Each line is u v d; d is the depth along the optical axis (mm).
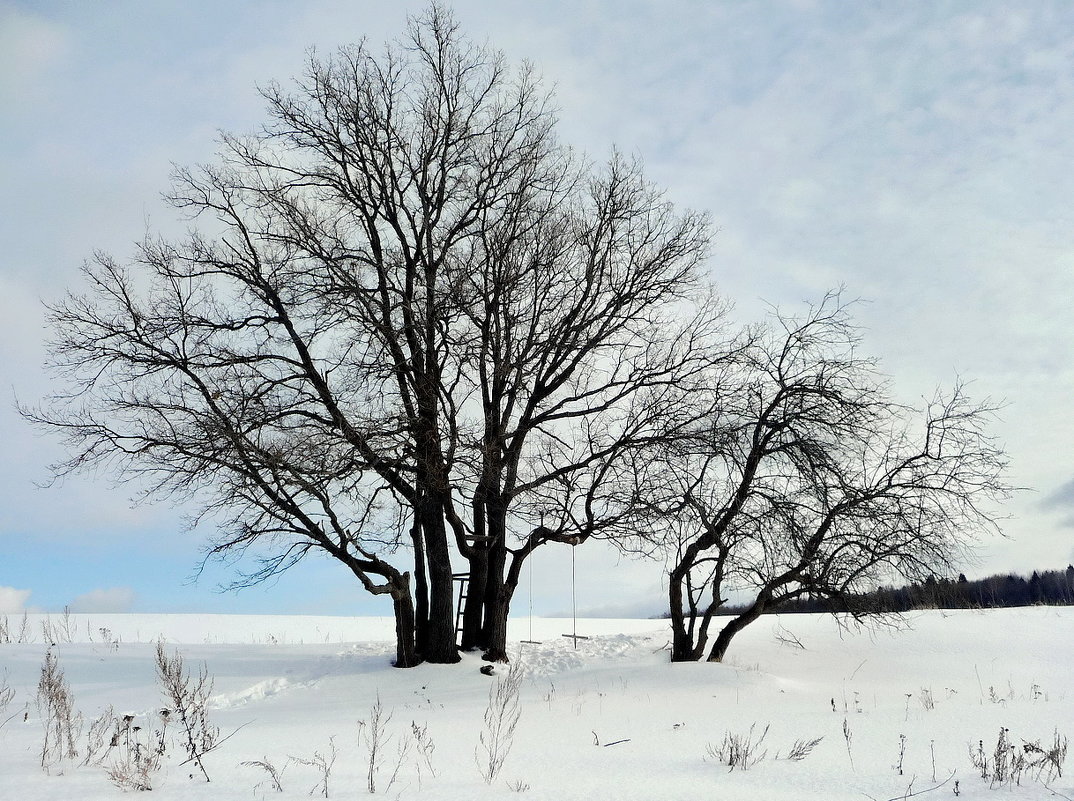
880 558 19859
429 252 21969
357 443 18969
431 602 21906
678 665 19922
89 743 8109
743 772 7918
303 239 20500
